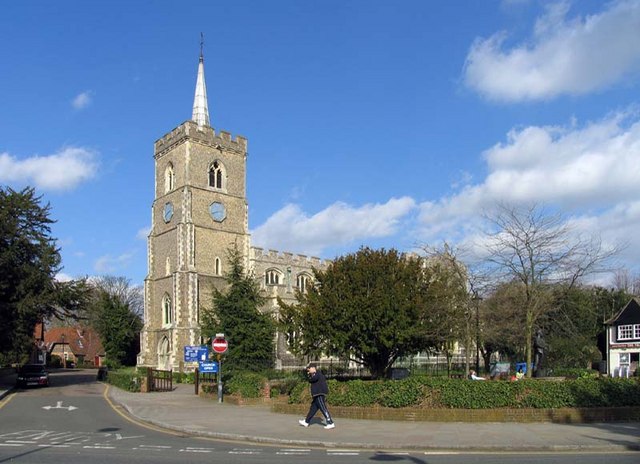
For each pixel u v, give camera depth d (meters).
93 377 50.34
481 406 17.81
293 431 16.03
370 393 19.03
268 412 21.25
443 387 18.30
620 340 41.53
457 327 28.17
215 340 26.64
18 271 33.97
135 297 95.00
